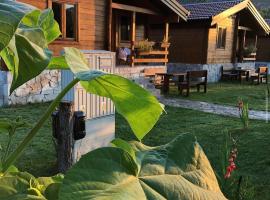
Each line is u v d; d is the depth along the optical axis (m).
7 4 0.48
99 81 0.63
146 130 0.69
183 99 10.70
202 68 16.27
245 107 6.86
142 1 12.55
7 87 7.94
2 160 0.65
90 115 4.43
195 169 0.57
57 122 3.60
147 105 0.66
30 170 4.05
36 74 0.52
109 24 10.82
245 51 20.11
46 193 0.55
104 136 4.69
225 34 17.62
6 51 0.65
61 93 0.64
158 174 0.52
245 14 18.44
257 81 15.91
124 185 0.46
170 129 6.54
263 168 4.46
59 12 9.45
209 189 0.55
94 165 0.47
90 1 10.24
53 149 4.78
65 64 0.75
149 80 11.80
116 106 0.68
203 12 16.19
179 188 0.51
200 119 7.62
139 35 14.13
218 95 11.78
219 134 6.24
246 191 3.28
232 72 17.27
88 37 10.35
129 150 0.62
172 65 17.11
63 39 9.54
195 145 0.61
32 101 8.54
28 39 0.54
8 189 0.55
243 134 6.30
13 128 0.76
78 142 4.25
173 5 12.40
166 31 13.42
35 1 8.77
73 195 0.42
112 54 4.62
